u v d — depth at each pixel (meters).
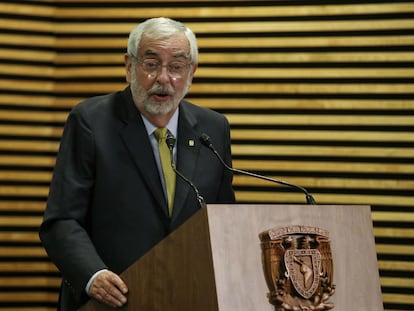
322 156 14.26
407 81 14.16
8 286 14.38
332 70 14.34
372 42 14.23
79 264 7.43
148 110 8.20
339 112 14.30
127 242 7.92
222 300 5.98
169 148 7.84
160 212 8.03
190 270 6.26
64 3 14.93
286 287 6.25
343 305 6.46
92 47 14.81
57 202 7.98
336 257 6.54
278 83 14.49
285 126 14.42
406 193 14.03
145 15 14.79
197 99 14.62
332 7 14.41
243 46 14.59
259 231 6.27
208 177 8.36
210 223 6.12
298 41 14.45
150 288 6.69
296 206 6.46
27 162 14.53
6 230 14.45
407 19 14.16
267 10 14.58
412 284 13.88
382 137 14.11
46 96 14.77
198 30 14.70
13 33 14.69
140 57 8.18
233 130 14.50
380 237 14.01
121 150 8.16
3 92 14.55
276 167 14.33
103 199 8.02
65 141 8.27
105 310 7.15
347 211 6.68
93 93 14.77
